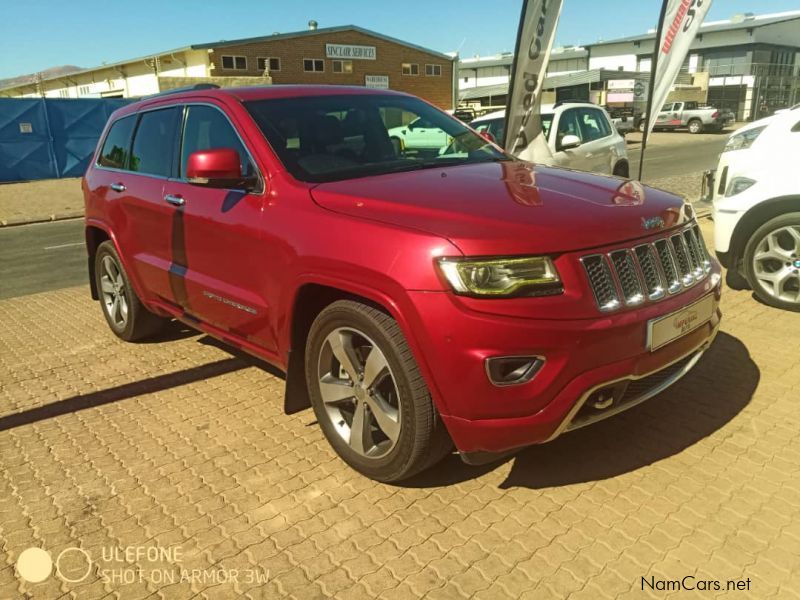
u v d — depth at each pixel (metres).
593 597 2.30
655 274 2.84
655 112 7.45
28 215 14.68
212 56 37.28
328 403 3.16
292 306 3.16
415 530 2.71
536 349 2.48
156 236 4.27
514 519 2.75
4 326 5.93
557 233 2.59
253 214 3.36
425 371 2.60
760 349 4.36
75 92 51.84
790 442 3.23
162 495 3.05
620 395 2.73
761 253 5.11
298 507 2.91
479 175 3.39
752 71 48.53
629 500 2.84
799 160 4.89
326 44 40.88
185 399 4.11
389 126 4.00
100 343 5.27
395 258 2.63
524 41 6.89
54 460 3.41
